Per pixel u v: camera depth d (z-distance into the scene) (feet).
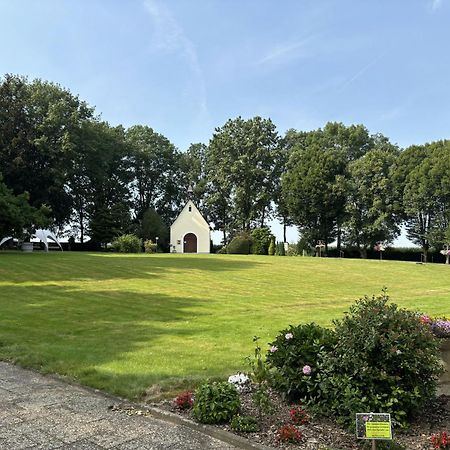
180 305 39.06
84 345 23.50
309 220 164.66
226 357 21.54
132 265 74.13
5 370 18.95
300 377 14.16
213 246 181.88
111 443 11.78
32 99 141.28
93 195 168.35
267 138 171.22
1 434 12.33
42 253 98.53
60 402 15.01
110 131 175.32
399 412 12.41
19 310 34.42
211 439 12.09
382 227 150.30
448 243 137.18
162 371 18.74
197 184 194.70
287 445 11.50
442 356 16.15
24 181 133.80
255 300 43.80
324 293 51.44
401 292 54.24
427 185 140.05
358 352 13.08
